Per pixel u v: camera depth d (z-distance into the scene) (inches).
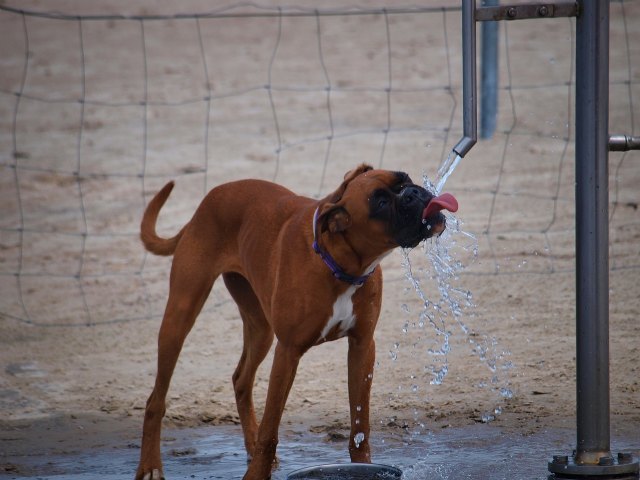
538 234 576.7
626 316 456.4
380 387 395.5
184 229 339.9
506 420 356.5
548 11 277.4
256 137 866.1
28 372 435.5
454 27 1317.7
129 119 954.7
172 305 326.3
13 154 838.5
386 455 327.9
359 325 297.9
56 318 504.1
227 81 1099.9
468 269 530.3
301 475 296.0
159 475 315.3
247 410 343.6
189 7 1539.1
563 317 460.8
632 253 536.7
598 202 278.2
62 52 1275.8
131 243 620.4
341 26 1376.7
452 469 308.7
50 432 368.8
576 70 280.5
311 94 1024.2
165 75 1139.3
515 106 891.4
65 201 713.6
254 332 340.5
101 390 413.7
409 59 1155.3
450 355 424.8
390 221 273.7
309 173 739.4
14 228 653.3
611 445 325.7
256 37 1341.0
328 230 280.5
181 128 914.1
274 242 307.1
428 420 361.4
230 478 315.9
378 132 849.5
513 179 686.5
